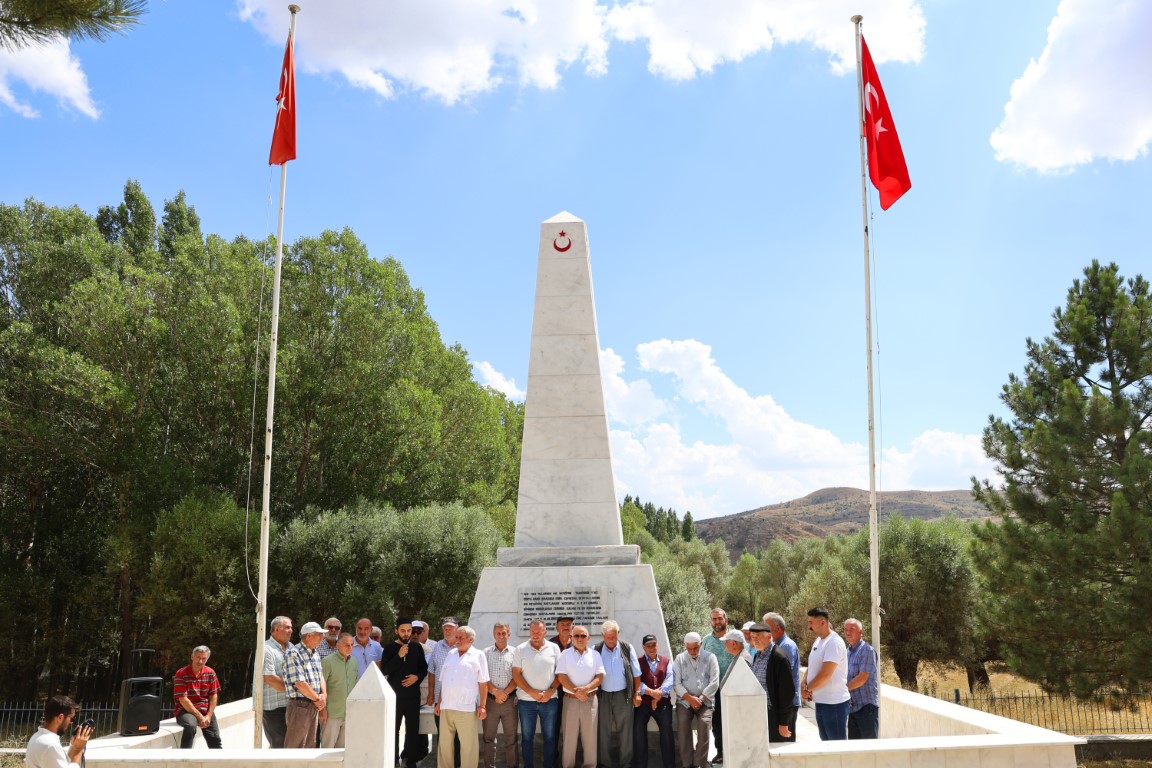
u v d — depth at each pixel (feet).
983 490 68.13
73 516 103.96
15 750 52.19
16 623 93.66
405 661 34.06
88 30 25.17
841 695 30.40
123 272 119.55
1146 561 57.16
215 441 107.96
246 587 91.86
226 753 27.09
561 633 34.01
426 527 95.09
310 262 112.68
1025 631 61.16
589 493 45.09
